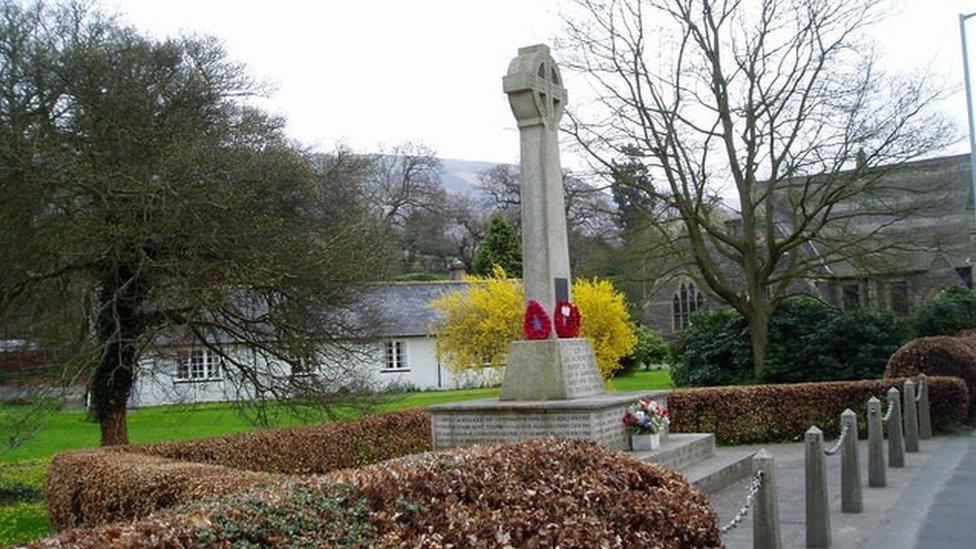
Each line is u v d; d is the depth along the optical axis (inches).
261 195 739.4
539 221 520.1
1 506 569.9
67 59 700.0
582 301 1198.3
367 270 808.3
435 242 2881.4
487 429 486.0
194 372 1088.2
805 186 1061.8
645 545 248.5
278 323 746.2
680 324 2096.5
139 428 1077.8
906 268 1192.8
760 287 1076.5
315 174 800.3
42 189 671.8
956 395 717.3
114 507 345.4
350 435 593.0
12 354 741.3
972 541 359.6
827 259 1119.0
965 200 1777.8
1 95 690.2
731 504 453.1
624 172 1103.0
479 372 1599.4
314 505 201.2
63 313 724.7
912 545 353.4
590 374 534.0
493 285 1403.8
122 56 725.3
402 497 214.2
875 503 441.7
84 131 700.0
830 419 719.7
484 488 235.9
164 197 677.9
